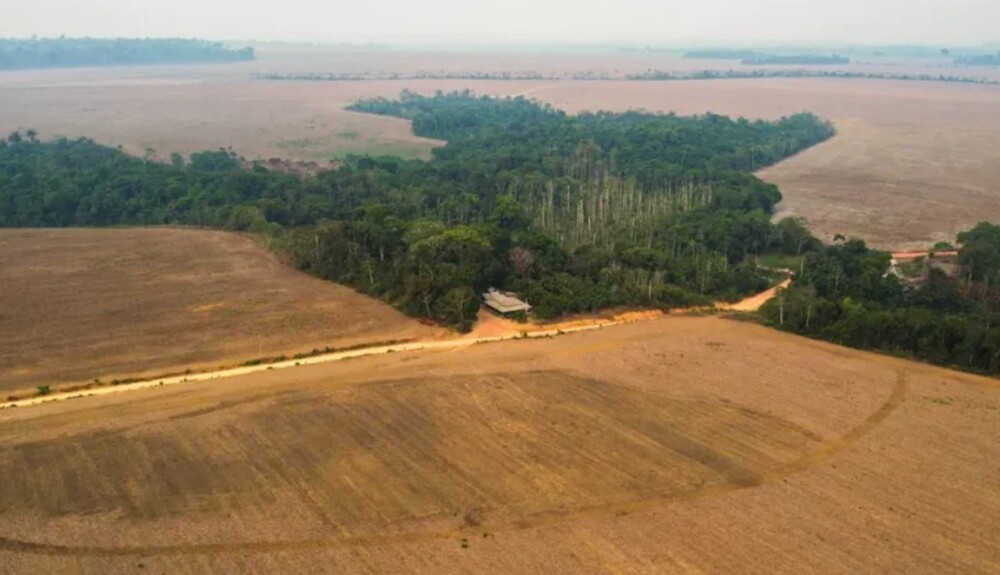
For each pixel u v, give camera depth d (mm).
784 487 50969
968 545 44875
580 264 101062
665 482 51375
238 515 46969
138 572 41562
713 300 99250
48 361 75125
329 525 46000
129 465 52688
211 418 60031
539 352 75750
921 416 61594
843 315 80938
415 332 85188
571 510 47906
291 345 80938
